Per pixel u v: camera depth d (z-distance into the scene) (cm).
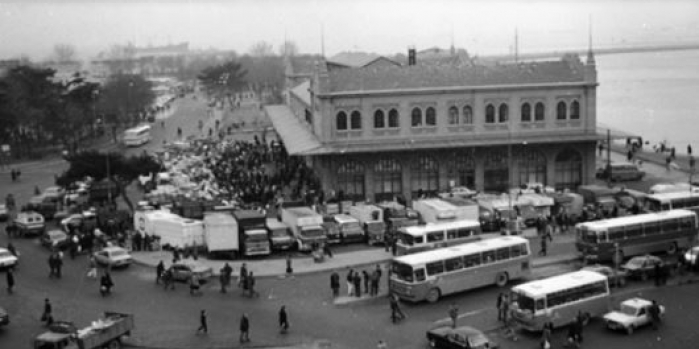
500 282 6869
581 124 11150
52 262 7544
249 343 5700
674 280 7006
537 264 7450
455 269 6606
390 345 5591
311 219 8419
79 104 19050
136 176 12462
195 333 5931
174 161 13925
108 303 6725
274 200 10456
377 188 10881
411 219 8750
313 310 6462
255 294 6881
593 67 11050
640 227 7500
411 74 10988
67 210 10300
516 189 10231
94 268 7525
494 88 10894
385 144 10762
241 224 8294
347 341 5706
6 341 5816
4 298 6900
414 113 10881
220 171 12506
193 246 8031
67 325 5600
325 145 10706
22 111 16688
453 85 10875
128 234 8994
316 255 7825
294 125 14150
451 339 5334
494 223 8981
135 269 7850
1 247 8800
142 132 18138
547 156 11106
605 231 7325
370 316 6278
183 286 7238
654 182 11525
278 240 8288
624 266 7056
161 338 5834
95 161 11831
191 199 9944
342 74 10850
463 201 9069
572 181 11244
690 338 5581
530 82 10988
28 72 18112
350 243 8662
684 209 8481
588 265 7344
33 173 14488
